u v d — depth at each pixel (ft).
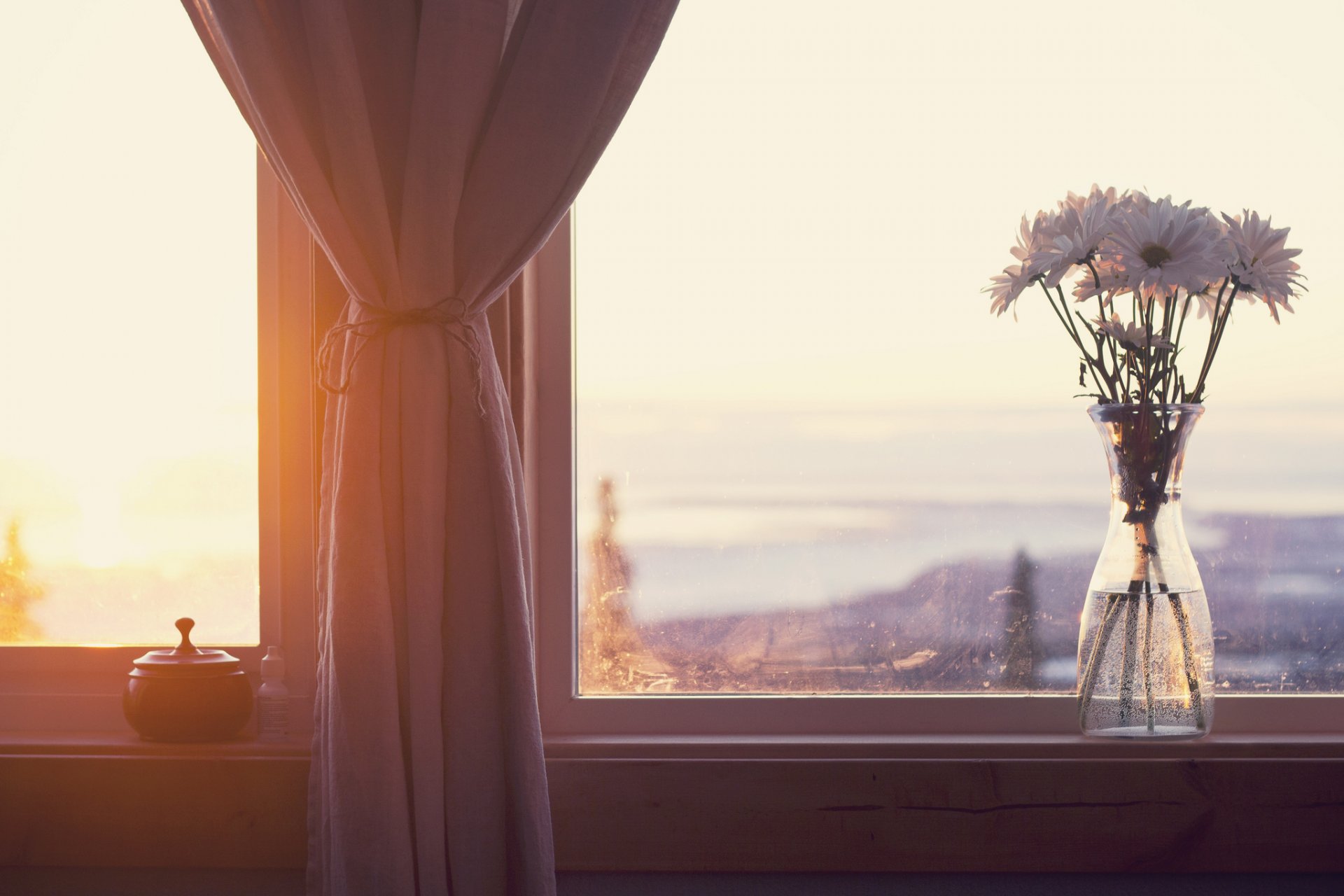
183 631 5.63
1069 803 5.25
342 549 4.63
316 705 4.98
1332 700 5.71
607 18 4.89
